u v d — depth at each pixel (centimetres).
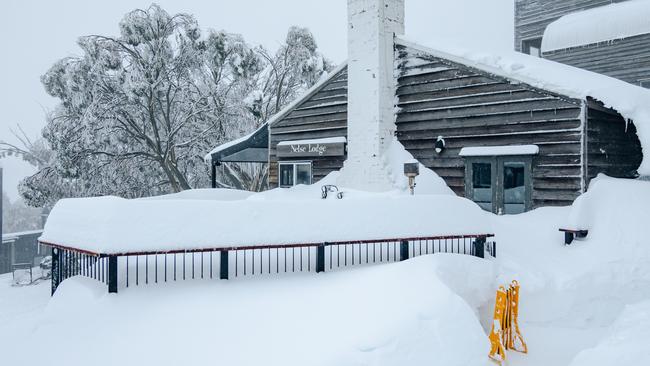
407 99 1323
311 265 842
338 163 1462
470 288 763
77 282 736
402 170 1252
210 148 2581
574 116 1048
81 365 545
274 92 2936
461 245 1020
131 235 682
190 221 723
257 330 592
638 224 913
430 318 575
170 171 2498
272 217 776
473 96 1205
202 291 687
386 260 891
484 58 1178
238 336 582
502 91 1158
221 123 2566
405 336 548
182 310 637
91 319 625
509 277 843
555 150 1072
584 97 1021
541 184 1090
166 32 2420
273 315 623
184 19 2494
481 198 1190
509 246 957
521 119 1125
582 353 624
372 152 1292
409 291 625
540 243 965
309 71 2827
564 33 2289
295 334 577
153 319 618
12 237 2977
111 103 2286
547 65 1271
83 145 2291
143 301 658
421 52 1295
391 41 1329
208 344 570
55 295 732
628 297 832
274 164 1645
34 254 3181
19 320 712
